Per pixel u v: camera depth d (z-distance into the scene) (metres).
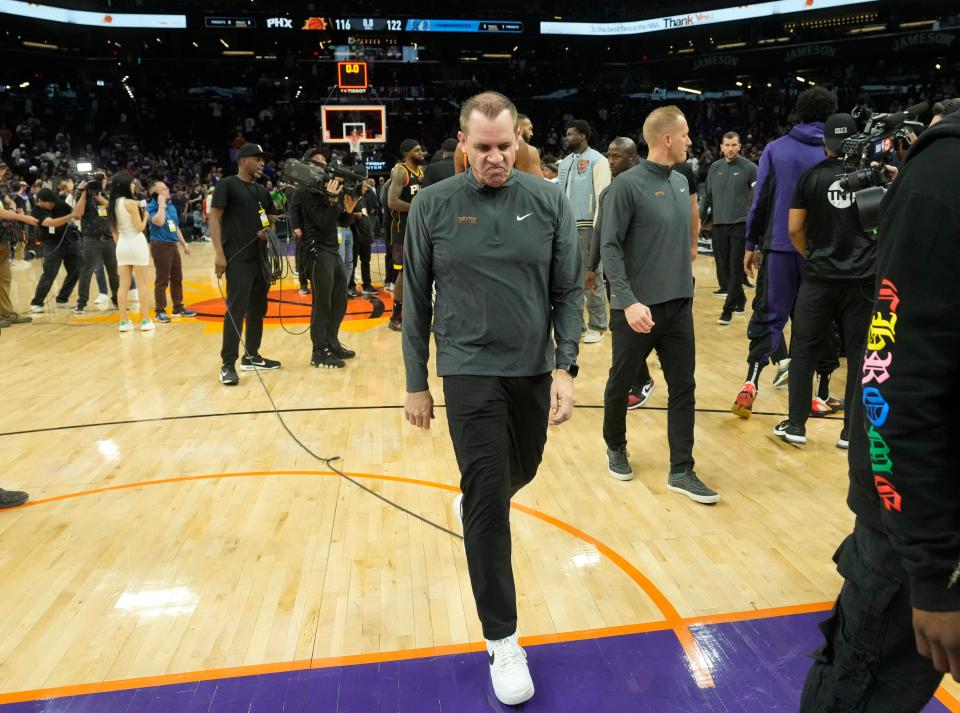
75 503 3.53
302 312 8.45
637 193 3.32
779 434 4.27
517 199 2.18
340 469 3.94
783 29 28.59
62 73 30.00
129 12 28.08
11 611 2.64
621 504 3.47
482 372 2.19
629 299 3.34
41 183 14.23
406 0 30.02
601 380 5.58
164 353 6.63
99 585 2.81
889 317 1.10
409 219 2.25
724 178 7.50
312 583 2.80
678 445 3.55
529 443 2.36
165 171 25.77
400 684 2.22
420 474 3.86
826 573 2.83
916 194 1.08
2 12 26.33
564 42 32.09
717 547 3.04
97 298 9.30
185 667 2.31
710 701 2.14
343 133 20.27
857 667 1.33
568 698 2.16
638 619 2.53
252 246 5.50
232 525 3.29
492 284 2.17
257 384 5.60
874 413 1.12
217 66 30.98
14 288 10.78
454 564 2.94
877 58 27.33
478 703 2.14
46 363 6.29
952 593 1.08
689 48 31.08
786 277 4.37
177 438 4.44
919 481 1.08
